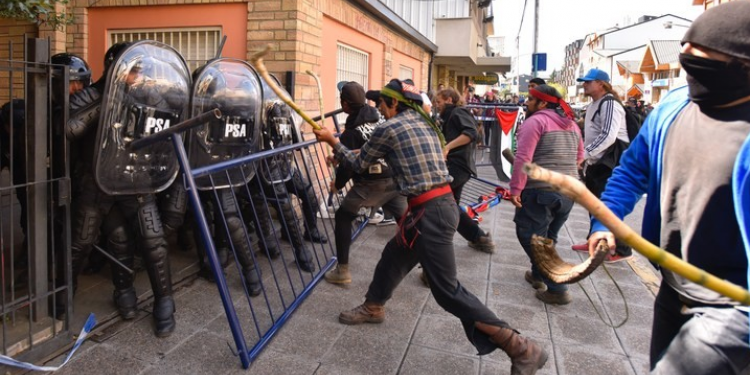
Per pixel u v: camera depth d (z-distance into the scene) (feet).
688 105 5.86
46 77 8.87
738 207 4.86
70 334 9.70
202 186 11.66
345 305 12.11
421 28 43.70
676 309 6.15
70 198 9.68
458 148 15.67
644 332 11.21
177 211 11.49
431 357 9.87
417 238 9.16
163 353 9.64
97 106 9.46
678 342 5.55
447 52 47.85
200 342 10.12
